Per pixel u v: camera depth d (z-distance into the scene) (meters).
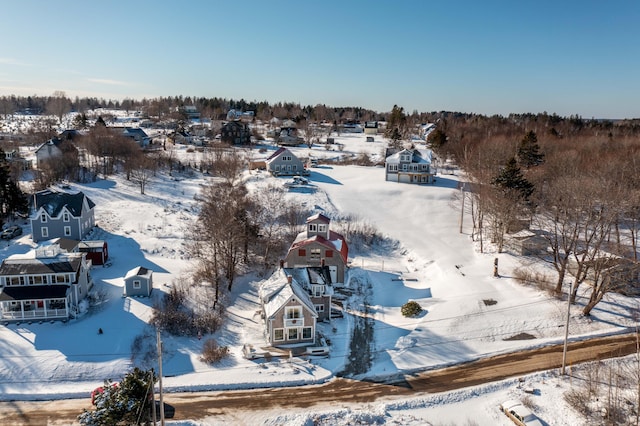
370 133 188.00
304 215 80.00
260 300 51.53
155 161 107.81
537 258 62.94
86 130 142.38
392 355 42.69
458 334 45.81
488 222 78.31
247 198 81.56
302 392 37.19
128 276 52.06
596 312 48.97
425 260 66.06
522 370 40.22
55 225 67.06
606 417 32.69
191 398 36.19
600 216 50.66
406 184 98.88
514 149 108.56
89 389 37.50
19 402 35.72
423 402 35.97
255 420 33.56
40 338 44.16
